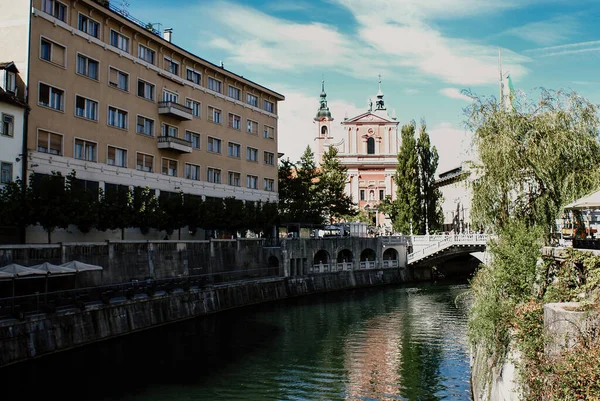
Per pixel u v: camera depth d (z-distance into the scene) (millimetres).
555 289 18469
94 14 44656
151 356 29766
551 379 12273
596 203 20703
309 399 23406
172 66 54438
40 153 38906
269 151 68875
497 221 27250
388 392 24266
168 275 44062
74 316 29969
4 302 26141
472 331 20766
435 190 80500
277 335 36156
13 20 38719
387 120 108250
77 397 22859
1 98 35312
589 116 26891
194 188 56094
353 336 35875
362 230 80250
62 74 41250
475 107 28562
